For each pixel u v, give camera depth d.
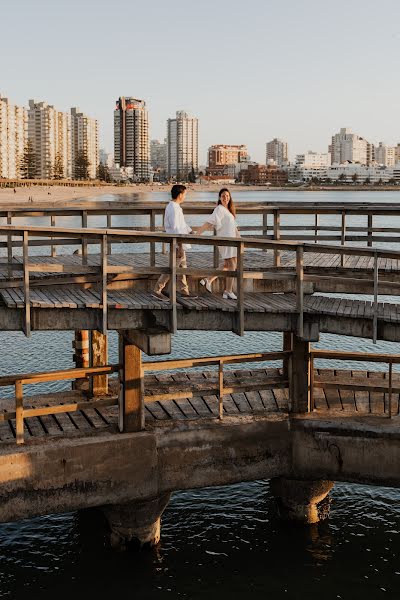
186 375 15.06
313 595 11.52
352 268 13.33
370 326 11.49
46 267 10.35
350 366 25.12
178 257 11.55
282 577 11.99
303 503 13.36
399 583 11.86
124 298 11.12
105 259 10.38
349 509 14.39
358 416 12.86
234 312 11.25
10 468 11.06
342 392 14.09
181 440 12.09
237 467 12.48
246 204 15.06
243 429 12.42
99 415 12.72
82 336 14.84
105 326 10.51
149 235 10.46
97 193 198.75
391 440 12.35
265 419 12.61
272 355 12.80
